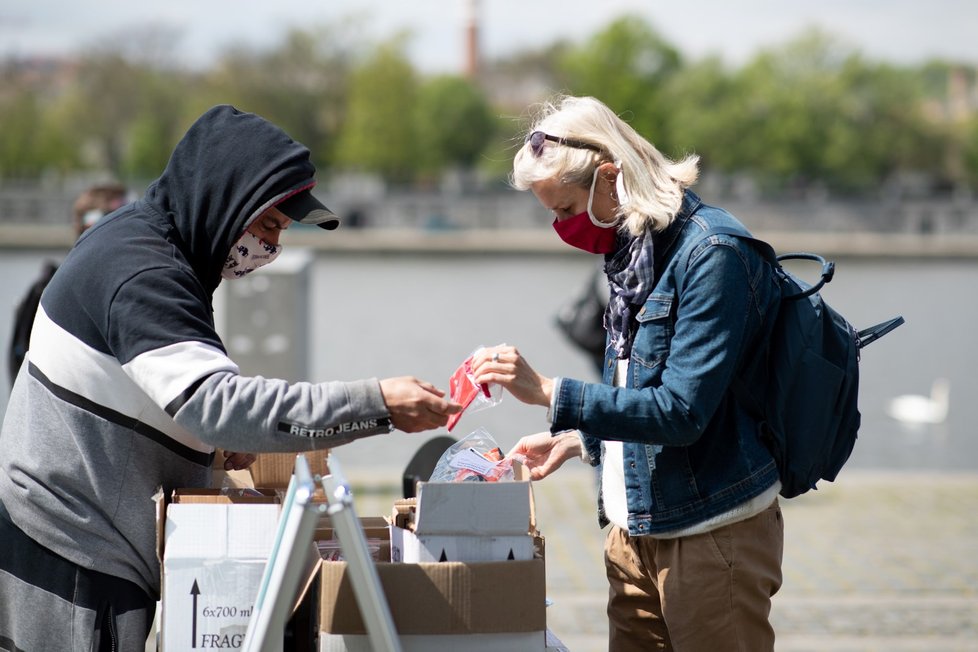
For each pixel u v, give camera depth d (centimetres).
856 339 313
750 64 7950
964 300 3469
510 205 6550
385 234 5806
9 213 6181
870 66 8044
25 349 579
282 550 233
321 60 8012
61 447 270
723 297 280
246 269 289
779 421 296
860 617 623
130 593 274
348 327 2511
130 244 270
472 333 2438
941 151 8119
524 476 297
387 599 256
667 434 276
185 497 265
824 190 7419
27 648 270
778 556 309
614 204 292
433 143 7856
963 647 575
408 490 364
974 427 1474
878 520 849
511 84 10119
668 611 304
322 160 8025
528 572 261
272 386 252
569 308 828
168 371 252
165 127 7938
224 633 258
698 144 7744
